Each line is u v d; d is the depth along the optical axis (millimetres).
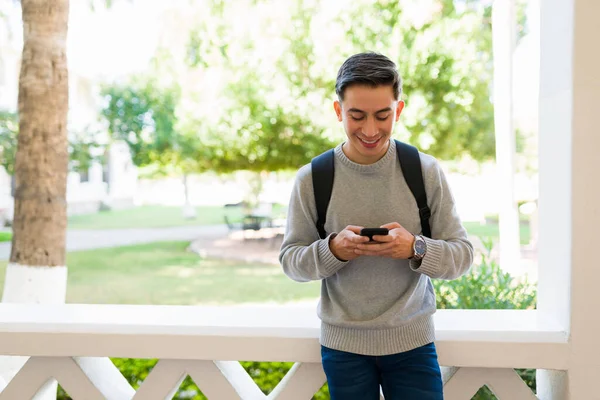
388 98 1358
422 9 12195
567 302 1670
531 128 15273
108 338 1735
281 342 1701
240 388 1791
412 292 1492
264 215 21672
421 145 12672
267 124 14141
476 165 15070
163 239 20656
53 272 4695
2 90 16062
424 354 1502
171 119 16188
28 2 4637
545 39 1760
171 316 1848
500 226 6793
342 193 1503
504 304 2727
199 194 30406
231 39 13641
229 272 15430
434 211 1496
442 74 12359
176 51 14500
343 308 1523
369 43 12539
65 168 4785
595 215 1614
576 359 1655
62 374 1771
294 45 13289
